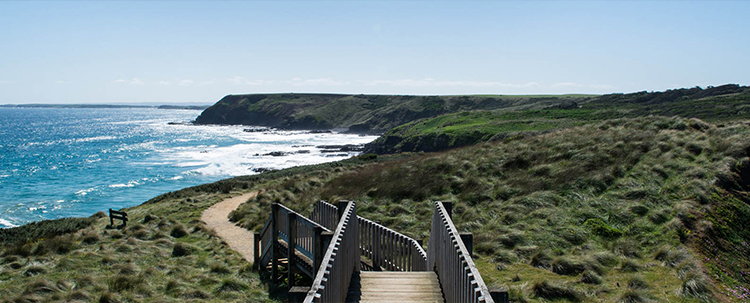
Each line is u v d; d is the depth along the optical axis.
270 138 106.44
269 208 17.30
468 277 4.62
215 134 121.31
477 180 15.20
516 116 71.94
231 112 180.00
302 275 10.32
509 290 7.57
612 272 8.24
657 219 9.99
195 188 26.75
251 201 19.67
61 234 16.25
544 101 128.50
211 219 17.70
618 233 9.93
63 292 9.10
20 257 12.02
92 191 40.84
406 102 148.38
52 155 72.50
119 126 169.00
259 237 11.14
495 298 4.05
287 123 154.00
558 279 8.04
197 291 9.21
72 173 52.31
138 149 80.81
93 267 10.87
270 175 32.44
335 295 5.34
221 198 22.59
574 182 13.10
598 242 9.70
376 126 135.12
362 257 10.43
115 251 12.29
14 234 16.45
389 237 9.32
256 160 63.03
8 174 52.06
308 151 74.56
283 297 9.19
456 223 12.30
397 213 14.15
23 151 79.75
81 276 9.83
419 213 13.68
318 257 7.96
